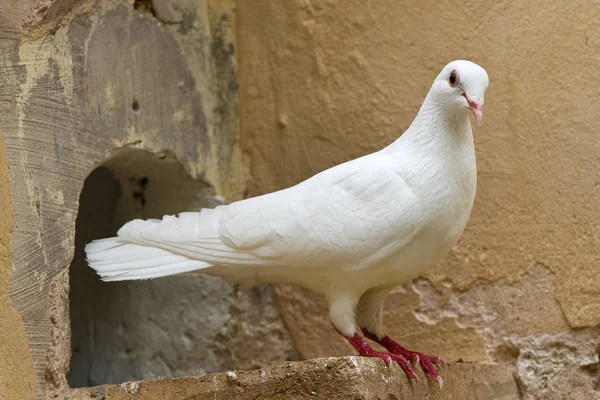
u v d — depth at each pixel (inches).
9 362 129.0
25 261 135.0
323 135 174.7
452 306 165.3
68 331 142.5
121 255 140.6
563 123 159.3
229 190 182.1
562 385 157.8
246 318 179.2
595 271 156.8
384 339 146.2
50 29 146.6
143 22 168.6
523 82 161.6
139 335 182.9
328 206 134.5
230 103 183.3
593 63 158.1
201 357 179.8
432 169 133.3
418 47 167.8
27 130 139.9
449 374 139.9
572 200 158.4
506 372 158.4
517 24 162.1
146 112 167.0
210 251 138.7
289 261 136.3
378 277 137.3
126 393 135.6
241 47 183.5
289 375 124.4
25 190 137.2
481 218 163.6
